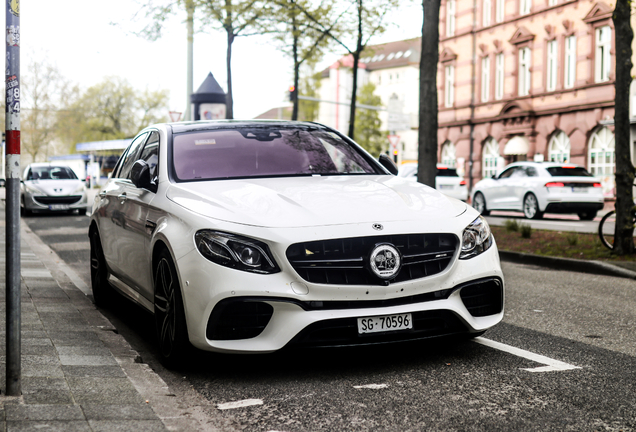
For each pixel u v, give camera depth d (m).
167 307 4.36
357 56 19.78
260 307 3.90
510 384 3.95
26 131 74.06
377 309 3.97
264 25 19.78
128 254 5.33
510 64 36.62
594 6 31.17
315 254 3.94
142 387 3.79
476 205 22.77
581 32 32.03
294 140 5.62
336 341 3.96
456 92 40.56
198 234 4.03
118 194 5.86
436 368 4.29
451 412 3.48
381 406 3.58
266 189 4.52
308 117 68.00
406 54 84.81
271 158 5.29
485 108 38.50
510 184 21.22
